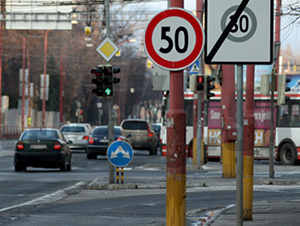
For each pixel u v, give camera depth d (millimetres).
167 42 14719
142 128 84250
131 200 31734
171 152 14773
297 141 66312
